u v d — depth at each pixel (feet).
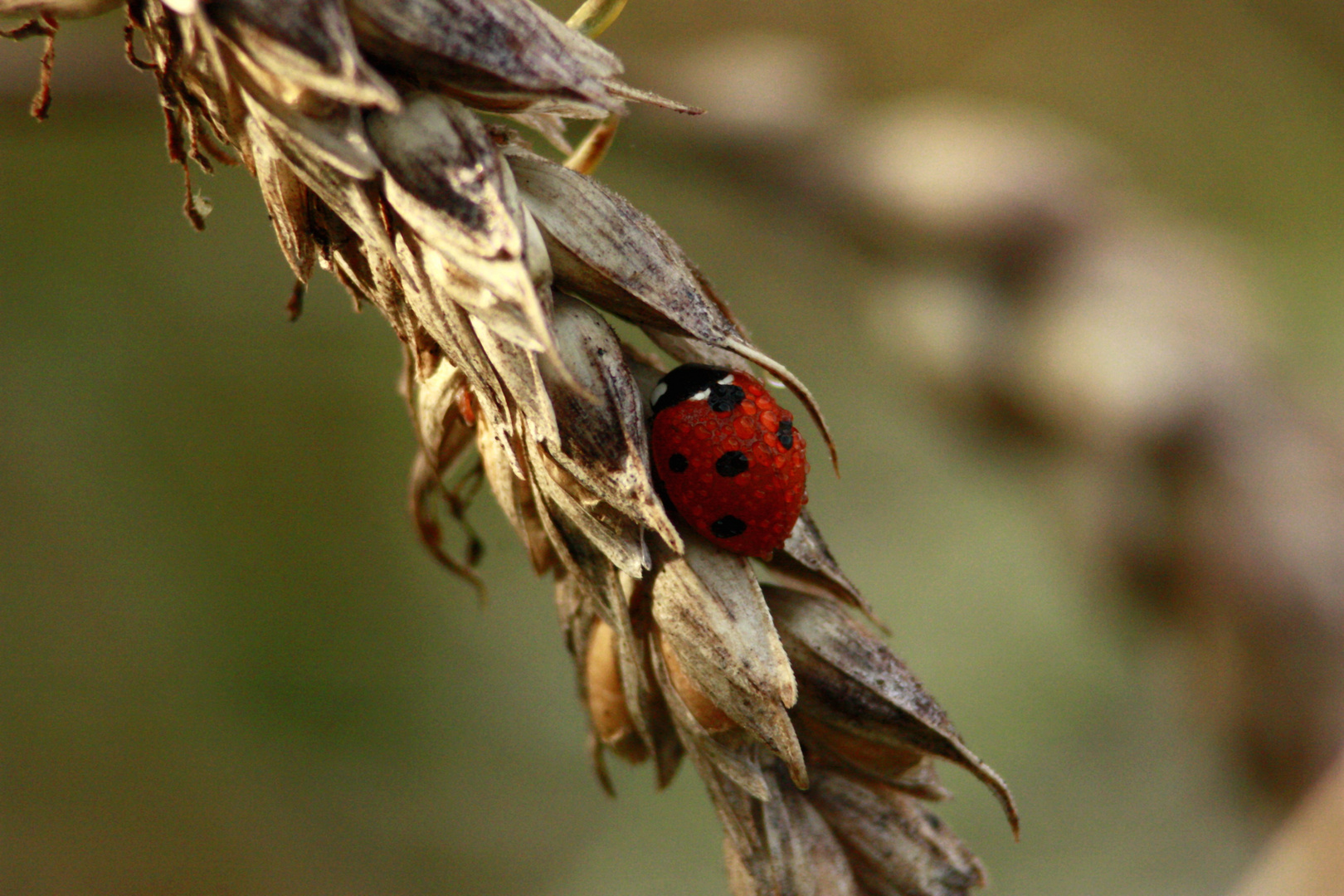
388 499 2.23
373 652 2.17
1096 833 1.89
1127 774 1.94
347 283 0.77
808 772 0.78
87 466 2.16
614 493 0.76
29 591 2.11
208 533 2.18
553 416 0.76
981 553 2.15
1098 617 1.34
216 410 2.21
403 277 0.76
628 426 0.76
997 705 2.00
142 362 2.20
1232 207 2.42
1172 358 1.23
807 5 2.01
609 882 2.03
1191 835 1.86
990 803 1.95
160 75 0.76
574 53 0.76
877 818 0.78
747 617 0.77
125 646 2.13
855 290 1.40
